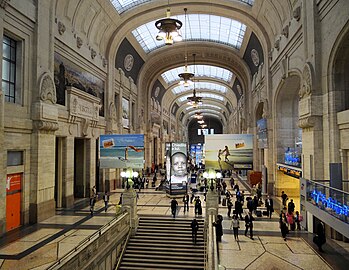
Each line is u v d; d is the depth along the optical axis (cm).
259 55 2597
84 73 1978
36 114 1388
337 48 1155
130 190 1499
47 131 1475
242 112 3822
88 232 1250
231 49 3119
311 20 1341
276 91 2070
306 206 1189
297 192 2100
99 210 1688
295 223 1445
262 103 2647
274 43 2145
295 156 1734
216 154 2239
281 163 2045
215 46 3155
